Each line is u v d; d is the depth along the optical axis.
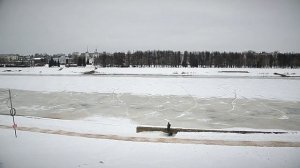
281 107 23.62
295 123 17.91
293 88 36.47
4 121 14.54
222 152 9.54
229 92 32.81
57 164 8.47
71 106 23.89
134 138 11.18
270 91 33.75
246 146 10.21
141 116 19.89
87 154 9.30
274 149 9.88
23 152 9.47
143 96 29.75
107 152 9.49
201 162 8.66
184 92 32.72
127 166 8.33
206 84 40.56
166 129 13.10
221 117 19.62
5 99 27.83
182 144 10.40
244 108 23.14
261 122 18.20
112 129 13.43
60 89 35.78
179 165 8.43
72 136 11.41
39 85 40.06
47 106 23.86
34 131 12.21
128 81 44.62
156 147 10.03
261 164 8.55
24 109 22.38
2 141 10.66
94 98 28.42
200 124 17.55
